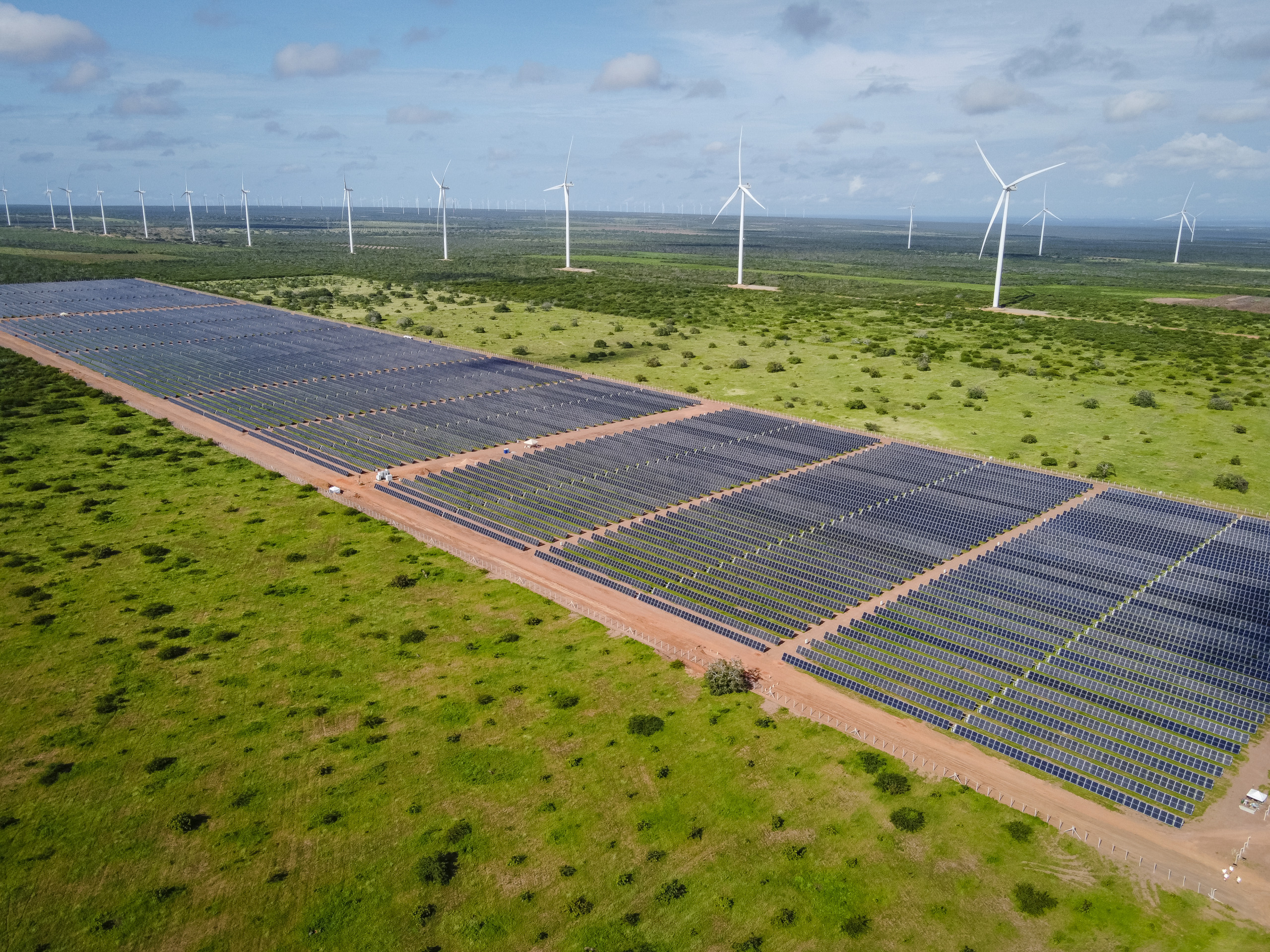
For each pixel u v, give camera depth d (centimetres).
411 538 9762
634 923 4672
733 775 5900
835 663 7400
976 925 4738
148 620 7762
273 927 4600
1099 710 6838
